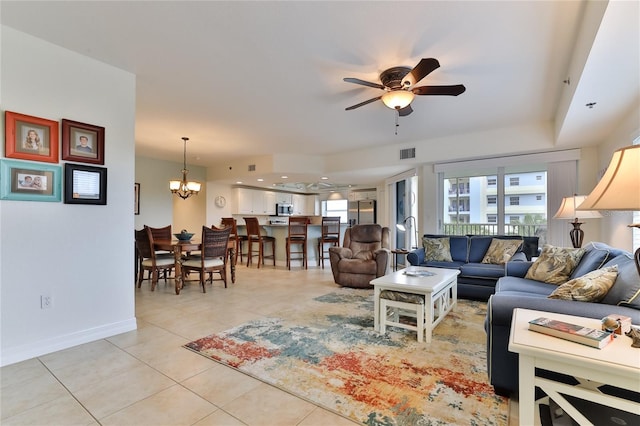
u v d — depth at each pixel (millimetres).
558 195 4504
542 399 1512
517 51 2484
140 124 4387
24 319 2285
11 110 2248
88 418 1597
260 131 4750
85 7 1989
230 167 7215
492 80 3002
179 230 7973
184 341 2607
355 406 1696
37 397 1785
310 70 2820
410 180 6488
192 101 3555
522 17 2066
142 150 6004
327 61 2660
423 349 2443
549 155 4539
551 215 4551
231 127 4539
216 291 4465
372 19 2100
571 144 4227
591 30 1890
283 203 9695
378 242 5270
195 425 1546
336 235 6809
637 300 1529
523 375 1206
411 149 5406
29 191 2318
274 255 6934
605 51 1947
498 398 1770
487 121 4289
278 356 2314
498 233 4996
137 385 1915
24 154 2297
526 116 4090
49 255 2414
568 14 2033
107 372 2078
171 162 7129
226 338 2666
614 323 1269
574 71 2506
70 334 2504
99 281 2688
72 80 2535
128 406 1700
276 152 6223
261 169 6543
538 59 2605
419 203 5672
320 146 5742
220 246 4672
